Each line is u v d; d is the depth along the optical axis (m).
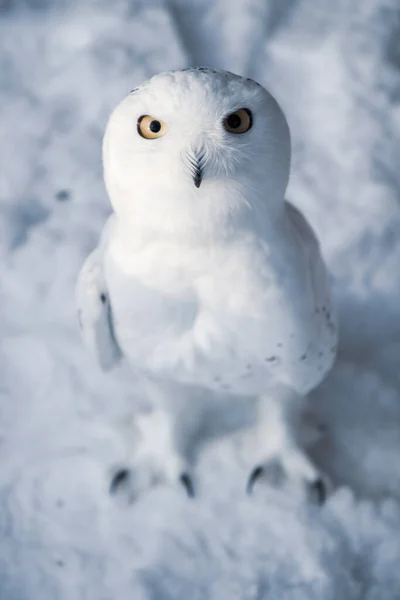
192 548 1.73
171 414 1.76
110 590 1.71
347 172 2.14
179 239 1.58
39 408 1.87
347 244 2.03
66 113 2.28
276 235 1.60
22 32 2.48
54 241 2.04
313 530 1.73
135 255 1.60
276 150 1.55
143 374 1.71
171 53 2.41
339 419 1.83
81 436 1.83
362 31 2.45
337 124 2.22
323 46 2.42
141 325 1.64
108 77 2.33
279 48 2.44
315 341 1.66
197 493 1.77
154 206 1.56
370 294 1.99
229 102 1.52
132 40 2.44
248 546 1.73
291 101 2.33
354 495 1.76
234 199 1.55
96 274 1.66
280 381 1.70
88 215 2.08
